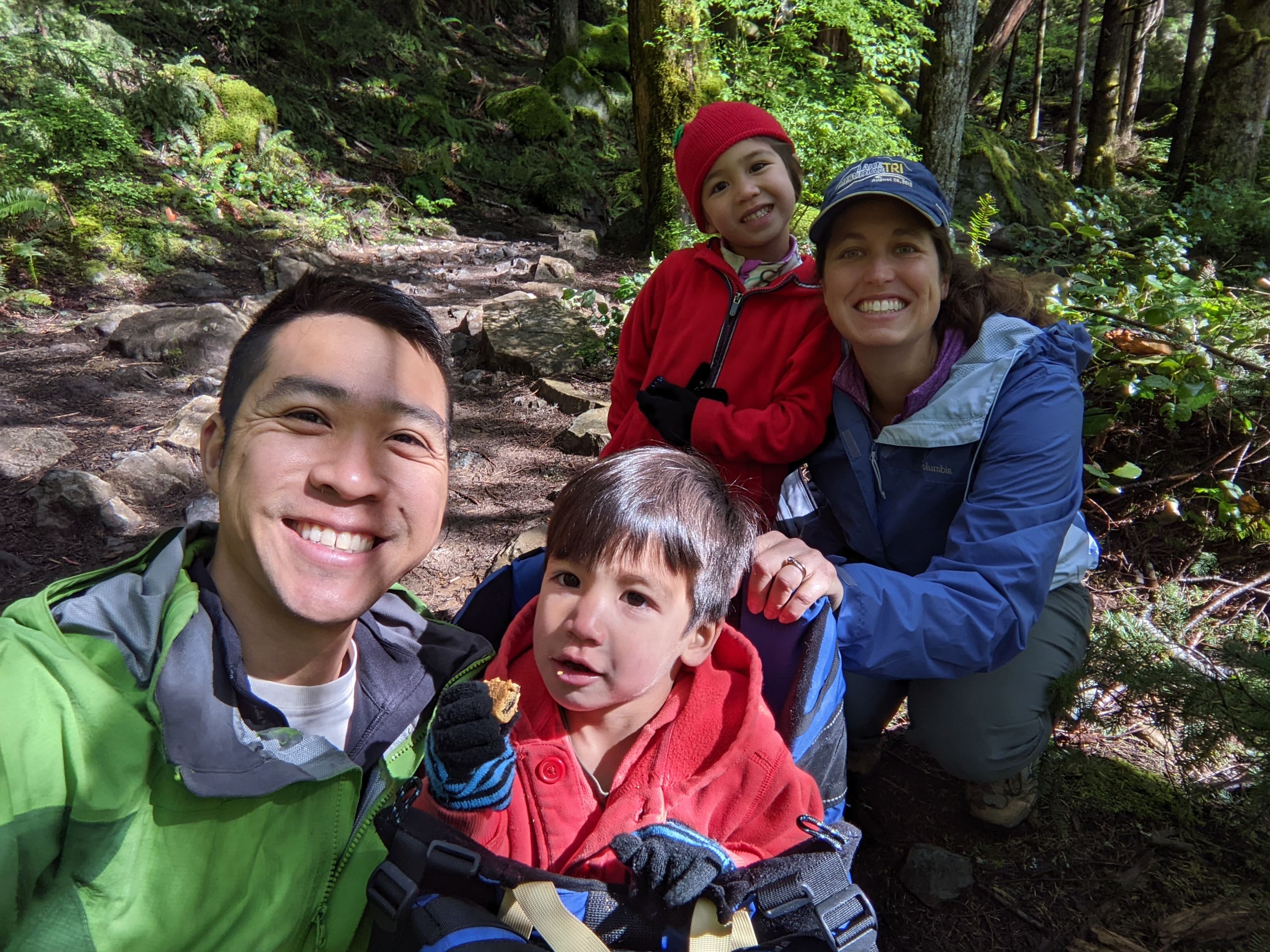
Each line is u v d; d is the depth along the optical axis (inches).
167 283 131.0
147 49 180.2
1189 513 62.4
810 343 41.9
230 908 21.9
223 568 24.0
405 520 22.6
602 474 26.9
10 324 112.4
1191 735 38.9
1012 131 356.5
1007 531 35.3
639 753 26.5
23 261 124.6
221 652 23.1
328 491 21.9
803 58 162.6
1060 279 72.6
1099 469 62.7
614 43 279.0
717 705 26.7
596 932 23.9
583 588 26.1
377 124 210.1
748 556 29.0
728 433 40.8
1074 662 40.9
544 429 93.2
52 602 23.1
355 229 166.4
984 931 38.0
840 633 31.9
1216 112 218.2
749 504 31.8
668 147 165.8
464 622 33.3
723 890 23.8
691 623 26.8
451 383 25.5
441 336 24.8
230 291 133.4
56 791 20.2
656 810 25.5
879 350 37.4
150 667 21.9
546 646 26.4
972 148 211.9
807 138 148.6
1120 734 48.8
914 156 156.3
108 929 20.7
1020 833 43.3
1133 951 36.4
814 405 41.0
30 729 20.2
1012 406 36.6
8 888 19.3
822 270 38.3
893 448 38.7
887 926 38.2
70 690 20.7
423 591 64.2
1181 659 43.4
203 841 21.7
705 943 23.6
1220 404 63.0
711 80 162.4
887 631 32.4
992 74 404.2
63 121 139.4
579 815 25.8
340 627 23.6
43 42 150.2
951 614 33.2
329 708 25.4
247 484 21.9
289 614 22.3
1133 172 285.3
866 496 39.9
